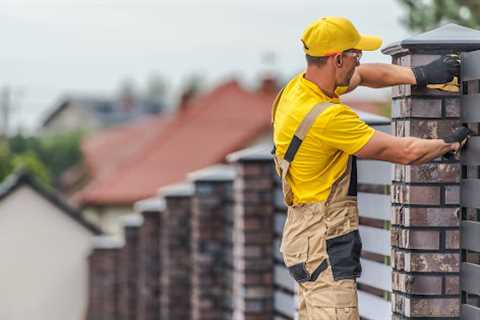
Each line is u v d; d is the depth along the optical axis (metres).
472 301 14.98
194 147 117.75
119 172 116.88
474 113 14.43
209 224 30.66
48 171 154.88
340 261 13.70
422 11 37.59
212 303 30.64
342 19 13.50
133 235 45.59
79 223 59.69
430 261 14.84
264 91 123.94
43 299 59.09
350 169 13.77
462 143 13.88
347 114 13.30
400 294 15.16
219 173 30.73
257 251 25.42
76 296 59.41
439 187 14.80
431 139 14.37
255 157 25.36
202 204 30.66
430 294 14.87
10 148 156.75
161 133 124.25
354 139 13.29
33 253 59.31
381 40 13.69
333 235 13.73
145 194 113.31
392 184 15.43
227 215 30.55
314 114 13.35
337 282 13.70
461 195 14.81
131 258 45.53
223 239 30.66
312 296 13.86
